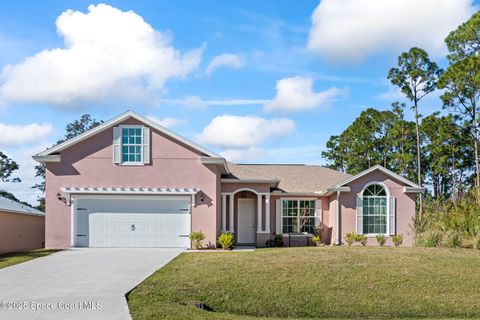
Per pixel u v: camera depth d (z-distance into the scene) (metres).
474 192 29.47
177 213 23.55
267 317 12.94
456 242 21.94
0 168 56.97
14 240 27.23
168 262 17.89
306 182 30.09
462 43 42.28
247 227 28.23
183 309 11.95
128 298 12.51
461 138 44.72
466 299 14.18
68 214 23.33
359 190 26.67
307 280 15.09
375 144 58.69
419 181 46.94
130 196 23.55
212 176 23.70
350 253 18.80
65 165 23.45
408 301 13.94
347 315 13.20
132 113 23.48
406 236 26.56
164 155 23.64
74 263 17.86
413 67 45.81
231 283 14.64
